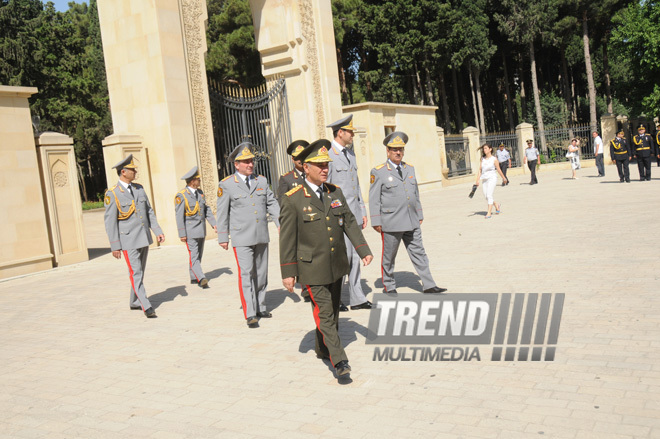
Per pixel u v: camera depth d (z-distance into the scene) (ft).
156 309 24.12
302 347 17.35
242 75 114.11
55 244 38.34
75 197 39.86
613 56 174.29
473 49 140.97
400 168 21.79
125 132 44.45
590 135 125.49
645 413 11.00
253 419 12.43
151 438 11.91
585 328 16.31
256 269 21.22
